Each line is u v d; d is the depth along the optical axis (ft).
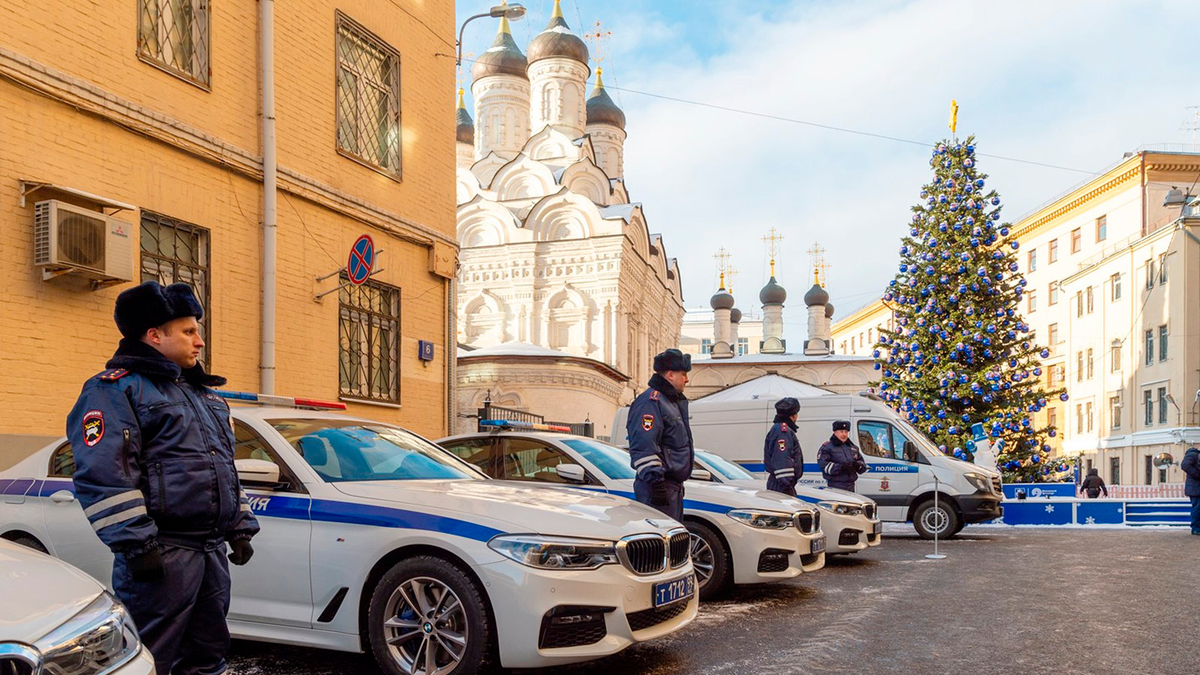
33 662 8.44
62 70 27.63
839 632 22.29
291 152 36.96
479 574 15.98
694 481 29.45
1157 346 136.77
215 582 12.71
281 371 35.88
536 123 150.41
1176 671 18.60
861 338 307.37
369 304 41.98
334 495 17.69
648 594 17.16
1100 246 168.14
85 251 26.91
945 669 18.65
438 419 46.85
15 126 26.25
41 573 10.06
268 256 34.91
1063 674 18.30
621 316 123.34
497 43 155.94
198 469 12.17
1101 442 154.71
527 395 96.68
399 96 44.34
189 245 32.40
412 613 16.85
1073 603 26.78
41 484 19.77
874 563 37.65
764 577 26.53
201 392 12.93
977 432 61.31
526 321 123.75
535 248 124.67
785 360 178.19
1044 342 185.37
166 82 31.42
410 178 45.09
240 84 34.78
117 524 11.18
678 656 19.72
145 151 30.48
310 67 38.24
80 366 27.78
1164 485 120.67
